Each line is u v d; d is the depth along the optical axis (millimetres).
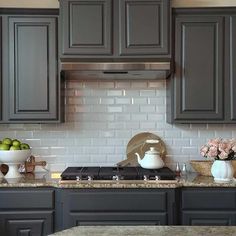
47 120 2896
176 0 3238
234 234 1344
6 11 2840
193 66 2865
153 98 3234
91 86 3232
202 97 2869
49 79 2873
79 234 1346
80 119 3227
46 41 2863
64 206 2557
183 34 2861
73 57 2773
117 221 2553
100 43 2770
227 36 2865
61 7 2773
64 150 3221
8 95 2861
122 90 3236
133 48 2771
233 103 2865
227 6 3016
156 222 2551
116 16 2777
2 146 2795
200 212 2588
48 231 2588
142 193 2553
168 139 3225
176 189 2578
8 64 2855
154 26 2770
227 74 2867
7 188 2582
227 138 3211
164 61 2775
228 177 2682
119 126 3232
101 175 2684
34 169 3141
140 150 3213
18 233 2590
